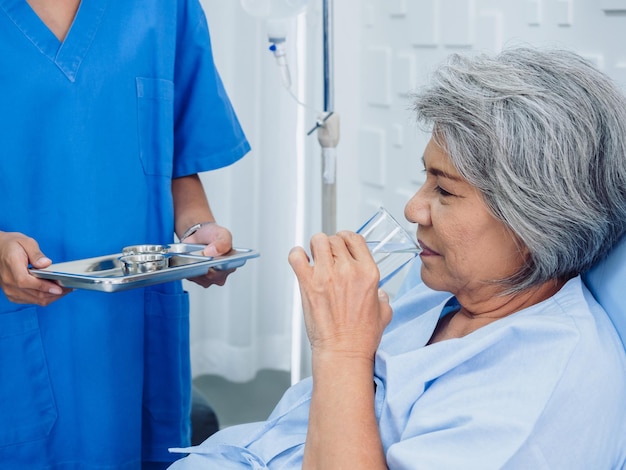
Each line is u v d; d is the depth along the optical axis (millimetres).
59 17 1516
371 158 2934
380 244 1173
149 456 1742
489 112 1023
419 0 2549
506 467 951
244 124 2924
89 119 1534
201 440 2033
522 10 2107
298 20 2834
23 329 1521
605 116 1038
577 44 1938
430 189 1145
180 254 1456
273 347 3123
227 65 2885
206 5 2838
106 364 1592
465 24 2332
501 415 972
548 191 1021
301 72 2881
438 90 1070
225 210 3002
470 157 1035
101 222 1569
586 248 1079
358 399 1053
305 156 2930
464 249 1097
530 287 1109
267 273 3051
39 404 1561
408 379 1097
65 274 1270
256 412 2875
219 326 3094
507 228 1070
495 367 1041
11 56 1482
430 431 1016
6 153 1496
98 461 1610
